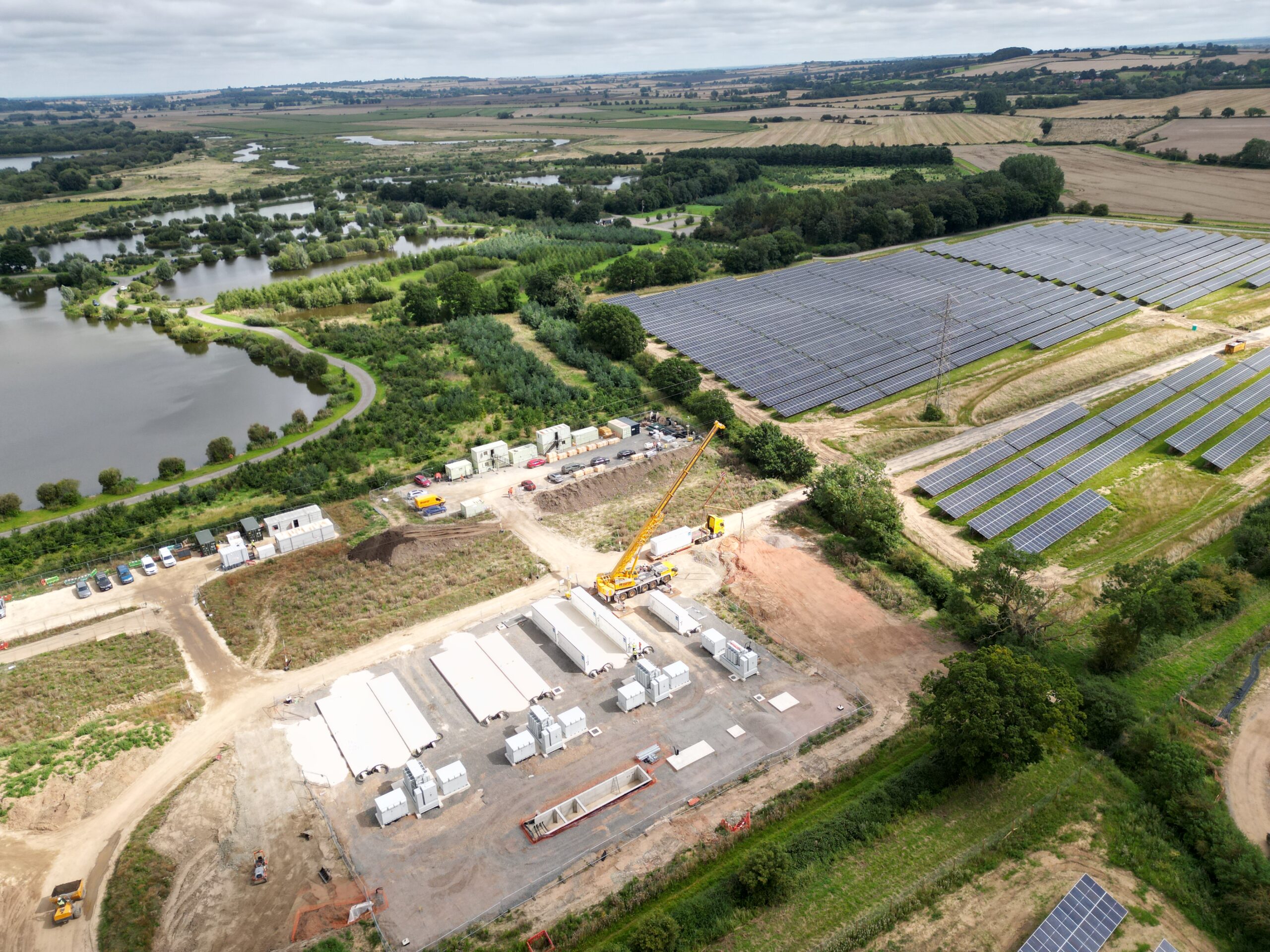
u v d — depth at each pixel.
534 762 85.38
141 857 73.75
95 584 114.19
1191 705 89.69
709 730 89.38
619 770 84.19
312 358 194.00
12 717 90.25
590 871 73.19
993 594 100.12
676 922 66.62
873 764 84.94
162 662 100.12
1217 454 143.88
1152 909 68.50
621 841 76.06
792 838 74.94
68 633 104.56
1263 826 75.19
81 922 68.31
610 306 197.62
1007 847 74.25
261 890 71.38
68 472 154.12
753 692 95.12
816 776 83.12
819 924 67.50
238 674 98.69
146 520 129.88
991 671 80.62
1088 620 104.75
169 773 84.25
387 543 120.62
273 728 90.12
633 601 113.12
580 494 137.25
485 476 144.12
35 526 130.25
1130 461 146.38
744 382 178.75
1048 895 69.69
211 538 121.12
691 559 122.00
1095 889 67.81
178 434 169.25
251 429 157.38
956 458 149.75
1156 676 94.25
